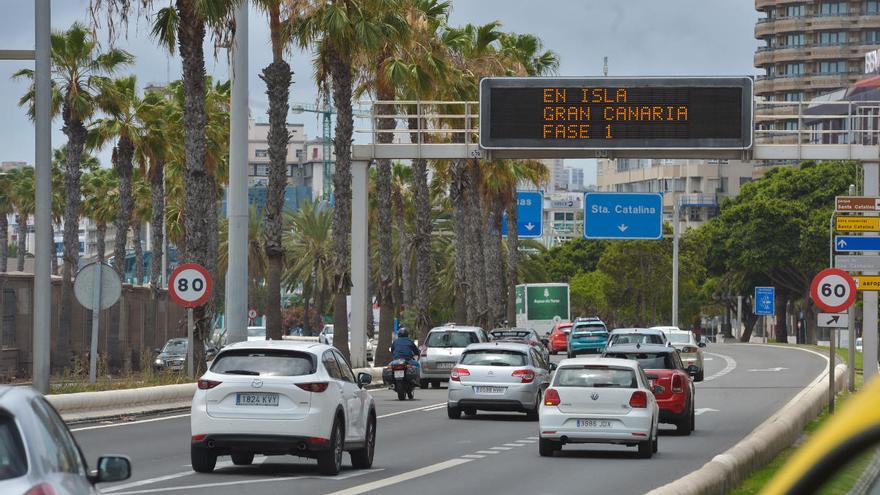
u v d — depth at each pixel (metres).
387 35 111.88
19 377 99.00
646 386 55.53
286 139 100.12
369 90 133.38
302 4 108.25
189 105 85.75
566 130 97.88
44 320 64.88
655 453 56.47
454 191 156.62
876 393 6.49
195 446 44.62
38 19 64.00
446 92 148.00
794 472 6.61
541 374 76.44
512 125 98.62
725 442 62.41
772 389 107.88
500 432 66.50
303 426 44.00
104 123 155.62
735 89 97.38
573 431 53.81
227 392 44.38
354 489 40.75
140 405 71.75
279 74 99.75
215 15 82.62
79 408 66.62
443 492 40.34
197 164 86.00
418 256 140.25
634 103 97.56
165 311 139.00
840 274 69.00
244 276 83.62
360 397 48.06
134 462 48.06
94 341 72.19
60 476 15.50
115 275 70.62
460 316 157.50
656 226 162.75
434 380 108.88
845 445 6.43
